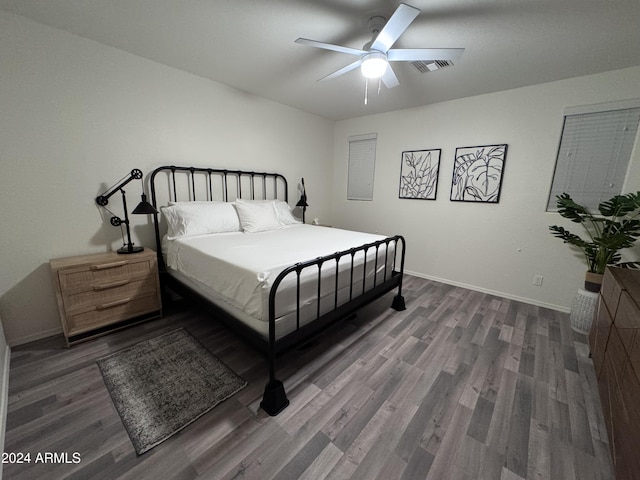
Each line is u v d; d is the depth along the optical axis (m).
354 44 2.10
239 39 2.05
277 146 3.65
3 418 1.38
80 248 2.26
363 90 3.03
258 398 1.59
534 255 2.94
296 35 1.98
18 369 1.78
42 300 2.11
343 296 2.10
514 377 1.81
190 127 2.78
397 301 2.78
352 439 1.34
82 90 2.13
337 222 4.72
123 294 2.24
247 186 3.39
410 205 3.83
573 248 2.71
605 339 1.63
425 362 1.95
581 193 2.63
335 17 1.75
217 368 1.84
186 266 2.27
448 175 3.42
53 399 1.54
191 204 2.71
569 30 1.79
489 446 1.32
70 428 1.37
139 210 2.20
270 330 1.46
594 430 1.42
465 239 3.39
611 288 1.69
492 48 2.04
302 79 2.78
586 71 2.39
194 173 2.89
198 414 1.47
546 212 2.83
